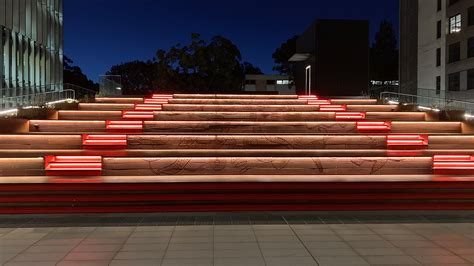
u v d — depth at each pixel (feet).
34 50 108.68
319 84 106.01
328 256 20.10
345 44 106.52
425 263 19.12
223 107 53.98
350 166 32.53
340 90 106.22
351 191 28.96
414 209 29.12
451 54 162.40
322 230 24.73
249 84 235.81
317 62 106.32
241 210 28.58
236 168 32.22
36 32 109.60
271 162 32.32
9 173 30.42
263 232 24.30
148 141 36.88
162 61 126.21
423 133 41.83
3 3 89.40
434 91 146.41
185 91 124.16
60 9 130.62
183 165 31.96
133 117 46.75
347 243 22.18
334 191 28.91
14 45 95.09
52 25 122.93
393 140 38.09
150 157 31.99
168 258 19.75
